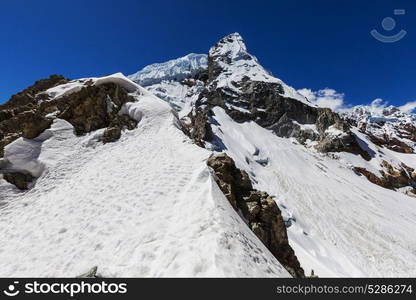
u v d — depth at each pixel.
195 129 84.31
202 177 12.71
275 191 68.81
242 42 185.50
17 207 14.51
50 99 25.48
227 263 6.83
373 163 100.50
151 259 7.86
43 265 9.51
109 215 11.54
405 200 78.94
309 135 110.25
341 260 43.03
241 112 119.94
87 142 20.47
